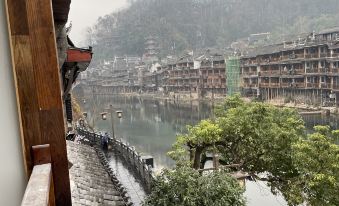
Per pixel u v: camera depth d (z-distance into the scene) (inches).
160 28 6205.7
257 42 4370.1
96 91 5605.3
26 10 108.0
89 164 434.3
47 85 110.7
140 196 560.4
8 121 96.3
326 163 526.9
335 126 1953.7
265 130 620.1
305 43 2541.8
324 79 2428.6
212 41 6013.8
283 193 613.0
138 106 3939.5
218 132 608.7
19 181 100.7
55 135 111.8
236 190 371.6
